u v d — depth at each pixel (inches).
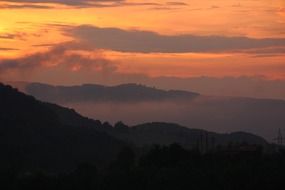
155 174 3590.1
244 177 3462.1
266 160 3895.2
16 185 3503.9
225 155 4185.5
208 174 3518.7
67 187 3521.2
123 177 3587.6
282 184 3422.7
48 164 5531.5
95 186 3565.5
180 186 3464.6
